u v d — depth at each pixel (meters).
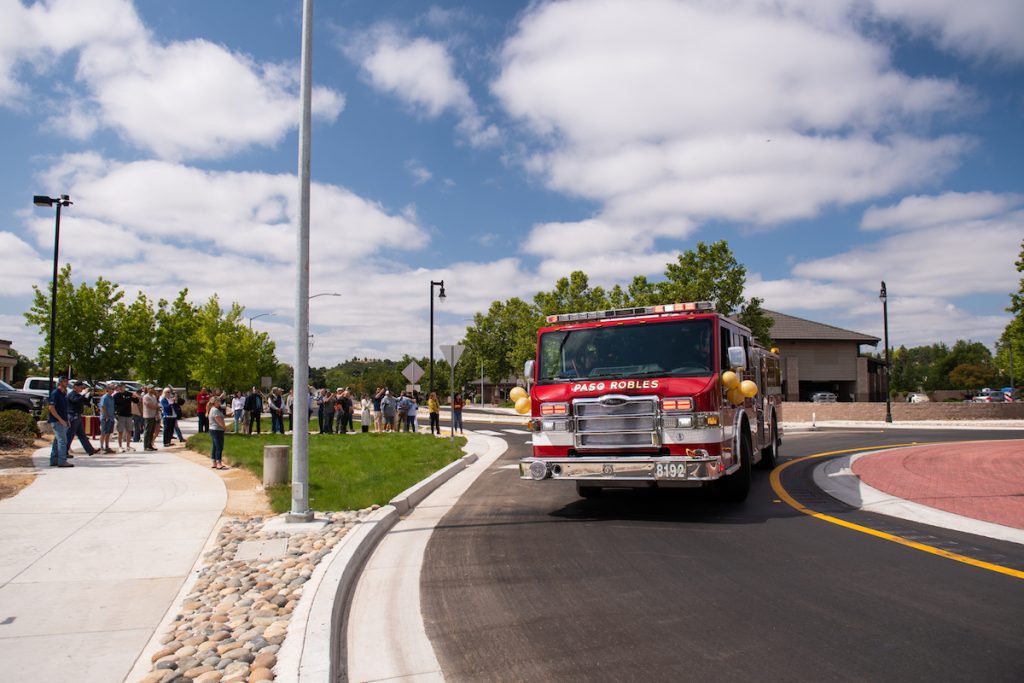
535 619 5.43
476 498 11.75
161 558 7.25
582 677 4.32
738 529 8.67
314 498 10.65
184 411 41.69
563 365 10.27
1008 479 12.16
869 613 5.36
